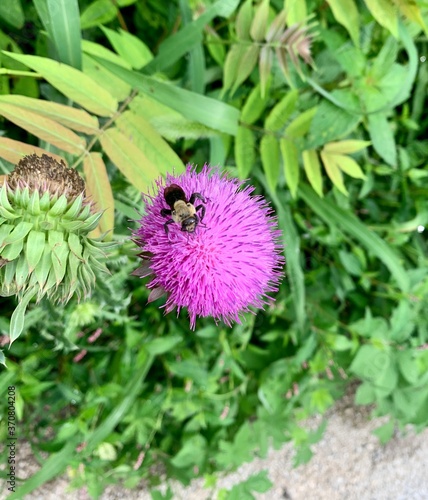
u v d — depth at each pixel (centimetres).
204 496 33
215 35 23
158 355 29
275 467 36
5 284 14
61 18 18
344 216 28
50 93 21
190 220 15
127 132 19
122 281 24
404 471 39
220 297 16
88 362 27
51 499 29
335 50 24
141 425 28
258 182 28
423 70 30
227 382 31
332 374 32
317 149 24
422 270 30
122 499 31
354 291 33
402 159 31
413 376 30
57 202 14
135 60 22
